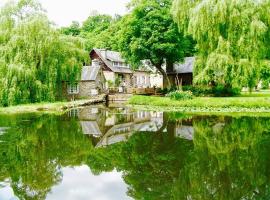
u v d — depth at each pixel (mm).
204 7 30891
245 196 9289
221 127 20547
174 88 47219
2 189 10148
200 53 32844
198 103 32719
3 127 21953
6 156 14219
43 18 35562
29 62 34344
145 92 54344
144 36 45562
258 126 20562
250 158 13125
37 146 16125
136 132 19891
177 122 23453
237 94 39469
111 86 60094
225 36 31109
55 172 11977
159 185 10430
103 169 12258
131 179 11047
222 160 12945
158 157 13688
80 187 10375
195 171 11656
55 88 37125
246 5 30031
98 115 29531
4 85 32875
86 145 16375
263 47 30172
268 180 10594
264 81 48469
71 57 37688
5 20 35312
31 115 29406
